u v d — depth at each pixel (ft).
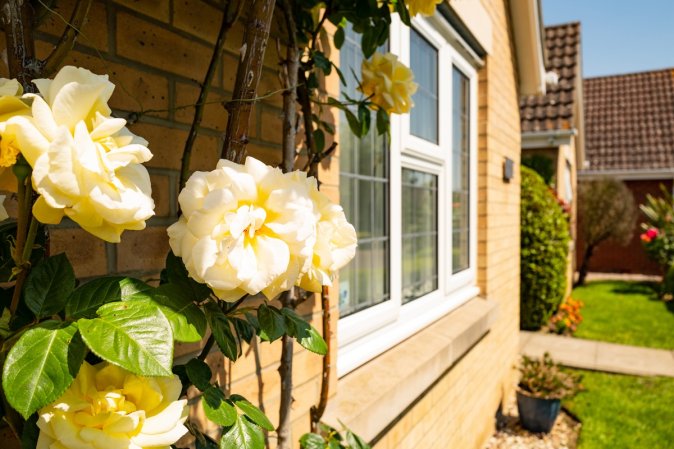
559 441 14.07
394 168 8.67
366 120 5.16
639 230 50.78
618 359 21.02
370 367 7.72
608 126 54.24
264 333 3.09
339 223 3.00
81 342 2.09
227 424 2.89
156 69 3.82
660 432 14.42
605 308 32.89
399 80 5.17
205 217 2.30
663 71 56.59
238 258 2.29
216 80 4.37
